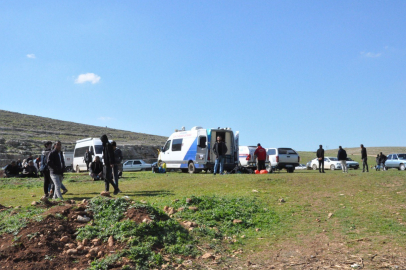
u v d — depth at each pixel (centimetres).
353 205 1047
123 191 1402
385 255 656
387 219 894
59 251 634
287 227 855
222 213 916
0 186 1702
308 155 7544
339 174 1825
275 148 2686
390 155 3456
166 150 2588
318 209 1008
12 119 7425
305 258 657
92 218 761
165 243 683
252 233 818
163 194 1255
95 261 598
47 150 1230
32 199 1240
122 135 8094
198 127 2397
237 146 2306
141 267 590
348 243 732
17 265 575
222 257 666
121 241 661
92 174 1922
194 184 1499
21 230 685
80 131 7575
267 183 1432
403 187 1312
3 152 4403
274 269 608
